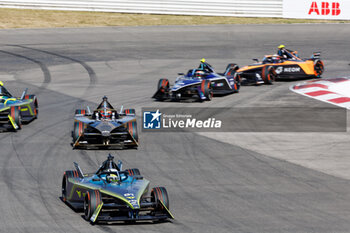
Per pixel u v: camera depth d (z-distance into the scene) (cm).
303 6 18575
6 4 18562
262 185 5200
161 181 5281
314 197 4841
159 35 16600
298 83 11350
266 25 17862
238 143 6869
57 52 14512
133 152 6394
